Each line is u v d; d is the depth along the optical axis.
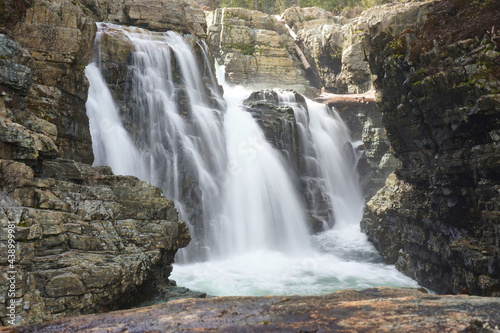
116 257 7.32
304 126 27.56
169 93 20.62
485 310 2.69
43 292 5.84
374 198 21.03
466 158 12.18
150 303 8.23
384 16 16.16
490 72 11.23
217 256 18.95
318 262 18.95
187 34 26.59
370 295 3.44
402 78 14.75
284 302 3.34
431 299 3.05
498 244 10.55
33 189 6.92
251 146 23.30
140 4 26.19
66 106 12.26
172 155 19.02
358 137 31.06
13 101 8.10
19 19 11.87
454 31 12.93
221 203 20.33
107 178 9.03
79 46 12.29
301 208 24.16
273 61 39.50
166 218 9.39
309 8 45.19
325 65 39.81
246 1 52.28
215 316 2.98
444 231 13.76
